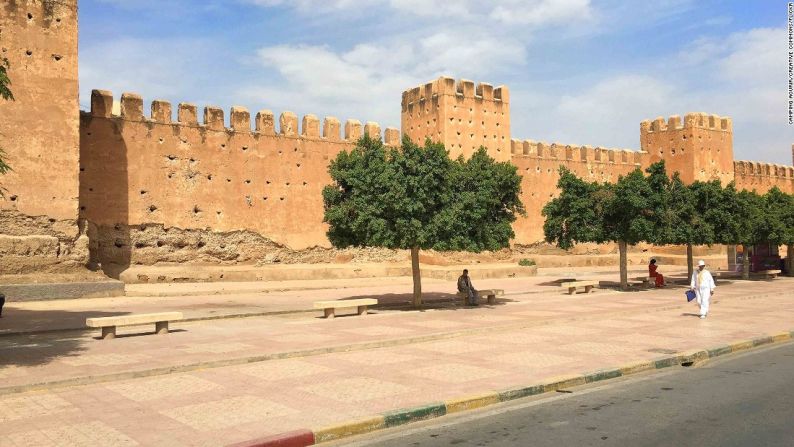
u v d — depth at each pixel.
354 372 9.89
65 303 20.70
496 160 38.50
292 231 32.09
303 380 9.31
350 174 19.22
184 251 28.81
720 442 6.62
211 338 13.40
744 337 13.62
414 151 18.88
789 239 32.44
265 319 17.44
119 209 27.19
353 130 34.34
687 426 7.23
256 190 31.06
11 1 23.00
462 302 21.69
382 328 14.93
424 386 8.91
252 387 8.86
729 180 50.06
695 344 12.64
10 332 13.93
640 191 25.88
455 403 8.02
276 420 7.18
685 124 48.16
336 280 30.02
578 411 7.97
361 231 19.02
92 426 6.94
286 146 32.12
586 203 26.53
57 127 23.64
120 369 9.74
